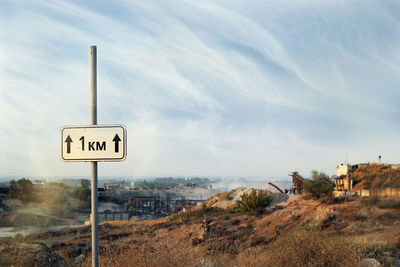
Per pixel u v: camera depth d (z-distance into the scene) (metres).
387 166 40.59
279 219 25.38
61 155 4.38
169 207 177.00
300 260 7.32
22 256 7.47
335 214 22.14
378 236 13.86
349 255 7.34
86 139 4.35
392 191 25.34
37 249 8.00
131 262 6.29
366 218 20.20
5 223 138.75
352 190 37.41
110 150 4.30
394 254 9.36
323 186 33.22
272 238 19.66
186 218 39.91
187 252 7.43
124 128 4.31
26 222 145.38
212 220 28.88
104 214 76.00
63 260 8.33
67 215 178.75
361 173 40.66
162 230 25.86
